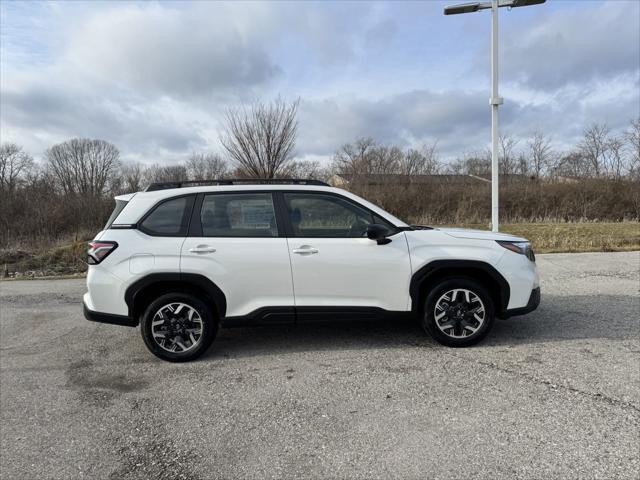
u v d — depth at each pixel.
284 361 4.39
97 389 3.95
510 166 25.25
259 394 3.70
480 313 4.51
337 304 4.46
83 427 3.29
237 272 4.38
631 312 5.75
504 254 4.52
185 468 2.74
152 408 3.55
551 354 4.32
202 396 3.72
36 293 8.53
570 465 2.59
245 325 4.48
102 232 4.51
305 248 4.43
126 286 4.33
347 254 4.43
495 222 10.16
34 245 16.52
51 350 5.07
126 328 5.86
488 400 3.42
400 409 3.34
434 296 4.49
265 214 4.55
